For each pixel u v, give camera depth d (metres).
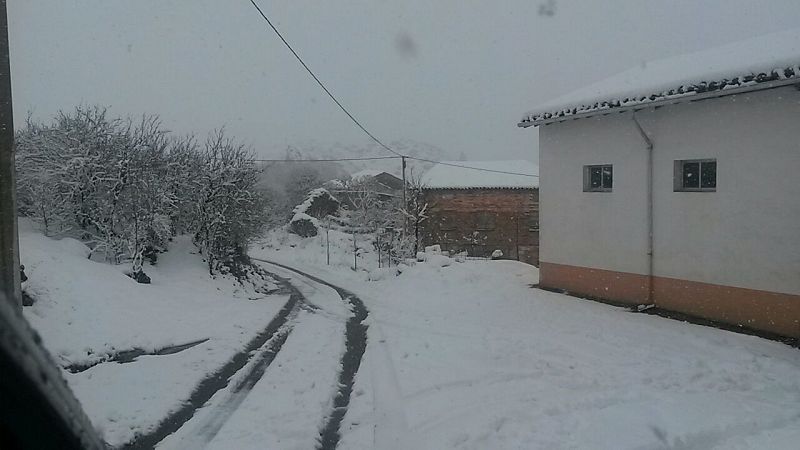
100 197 13.63
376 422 6.00
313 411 6.28
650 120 11.23
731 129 9.68
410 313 12.52
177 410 6.29
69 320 8.80
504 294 13.54
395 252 25.56
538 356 8.38
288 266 24.12
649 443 5.18
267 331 10.73
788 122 8.82
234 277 16.25
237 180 16.66
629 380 7.14
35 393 2.00
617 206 12.08
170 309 11.02
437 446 5.32
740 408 6.08
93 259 13.33
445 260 17.86
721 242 9.94
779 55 8.88
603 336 9.37
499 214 29.27
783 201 8.94
